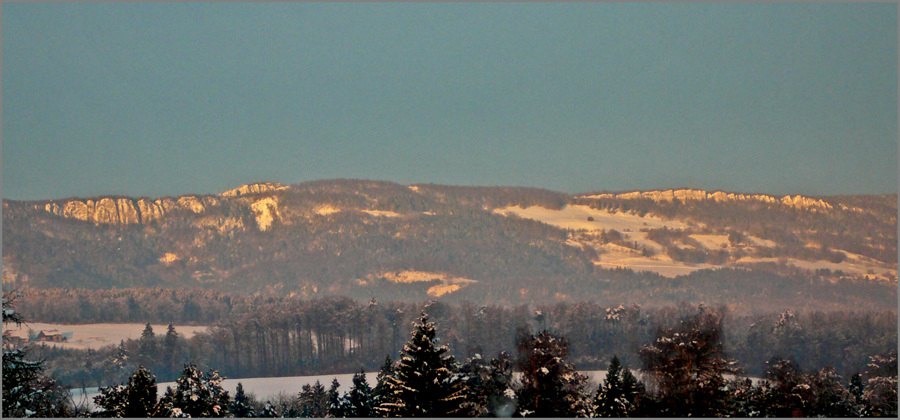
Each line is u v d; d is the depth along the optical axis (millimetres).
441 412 150625
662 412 159500
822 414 180125
